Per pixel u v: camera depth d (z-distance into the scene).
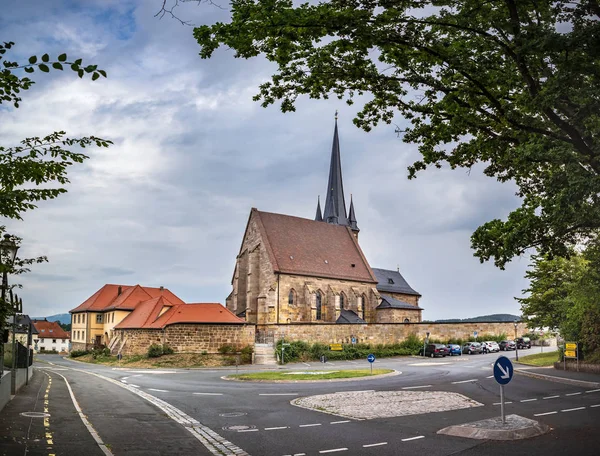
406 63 18.73
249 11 16.73
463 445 14.45
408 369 44.03
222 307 62.78
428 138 22.31
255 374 40.12
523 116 19.23
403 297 98.69
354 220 102.56
